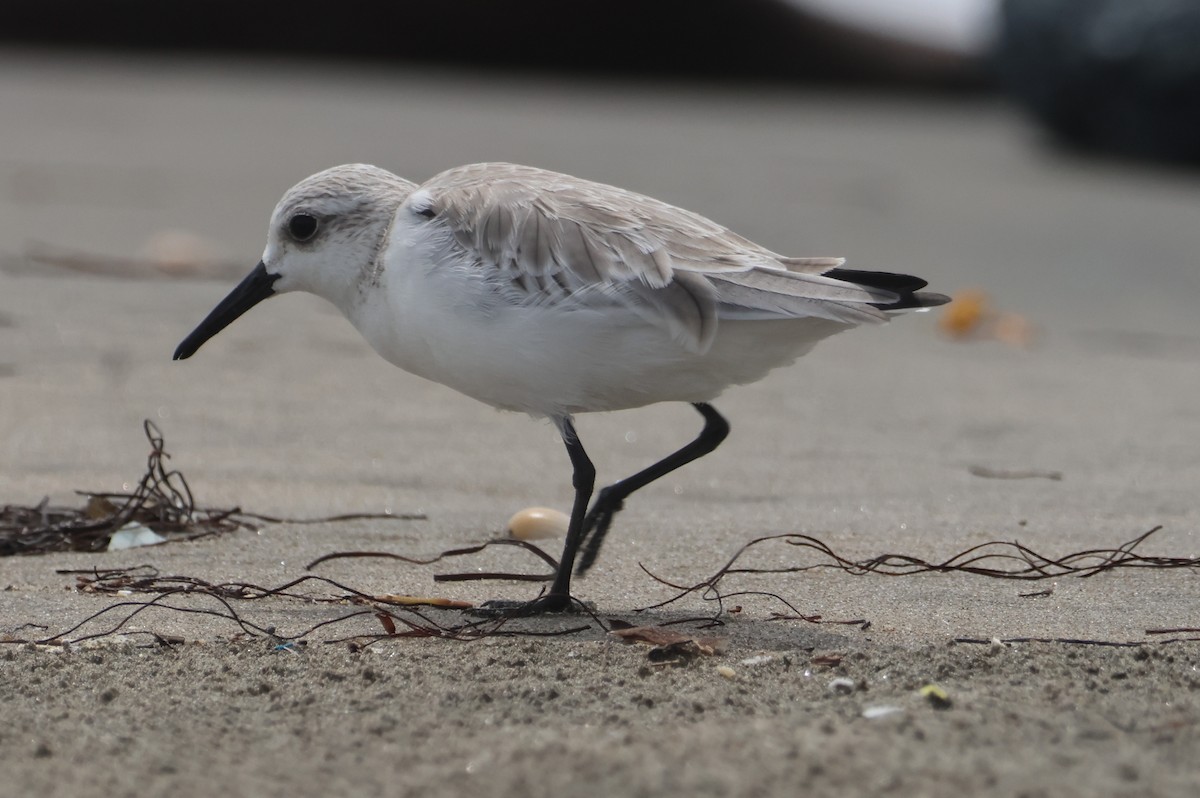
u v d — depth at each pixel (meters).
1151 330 17.00
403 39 53.62
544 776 5.27
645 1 54.66
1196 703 6.01
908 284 7.44
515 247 7.45
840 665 6.56
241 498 9.81
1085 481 10.77
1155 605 7.78
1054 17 34.16
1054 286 19.64
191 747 5.66
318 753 5.60
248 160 26.64
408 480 10.38
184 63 49.47
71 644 6.92
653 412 12.70
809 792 5.10
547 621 7.55
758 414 12.68
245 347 13.82
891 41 56.47
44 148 27.02
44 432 11.00
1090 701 6.01
